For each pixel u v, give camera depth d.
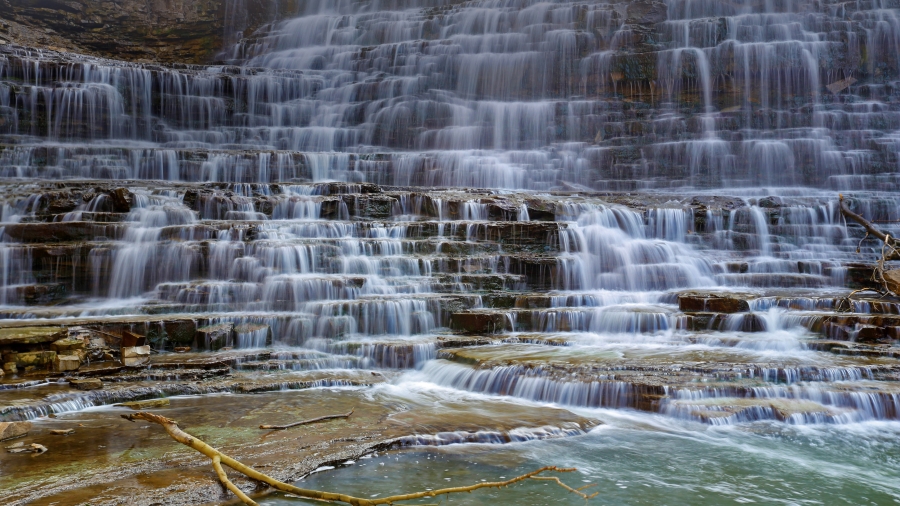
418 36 29.20
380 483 6.23
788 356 9.88
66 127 21.73
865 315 10.95
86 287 12.88
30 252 12.67
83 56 24.33
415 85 25.81
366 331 11.69
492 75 26.03
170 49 30.42
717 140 21.48
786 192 19.86
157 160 18.84
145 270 12.96
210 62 30.66
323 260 13.28
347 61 27.86
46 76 21.98
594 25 26.17
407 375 10.29
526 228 14.75
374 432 7.34
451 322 12.26
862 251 16.22
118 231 13.58
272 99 25.56
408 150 24.62
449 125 24.64
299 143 24.14
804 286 14.30
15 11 27.77
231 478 5.95
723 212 16.61
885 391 8.37
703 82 23.75
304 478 6.25
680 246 15.68
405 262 13.49
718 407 8.21
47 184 15.84
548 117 23.62
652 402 8.42
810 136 21.33
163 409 8.23
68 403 8.15
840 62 23.38
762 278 14.45
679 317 11.76
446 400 8.95
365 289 12.66
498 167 20.84
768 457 7.09
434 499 5.92
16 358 9.32
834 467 6.84
